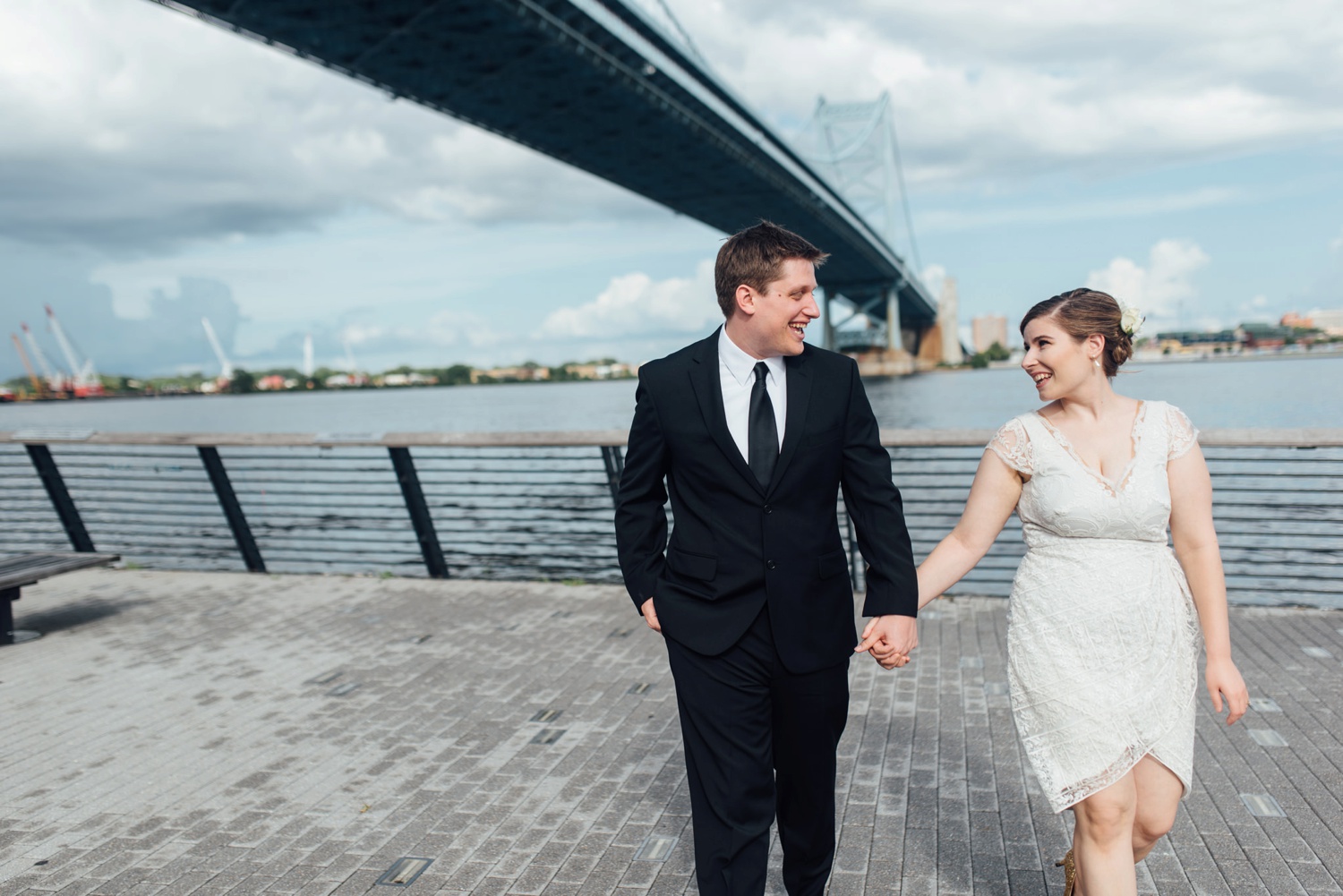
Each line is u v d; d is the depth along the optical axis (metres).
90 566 5.14
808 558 2.04
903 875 2.48
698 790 2.10
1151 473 1.93
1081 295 1.98
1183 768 1.92
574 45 31.59
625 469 2.22
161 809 3.04
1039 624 1.98
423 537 6.18
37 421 84.44
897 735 3.41
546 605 5.39
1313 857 2.47
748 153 47.09
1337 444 4.50
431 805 3.00
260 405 104.50
